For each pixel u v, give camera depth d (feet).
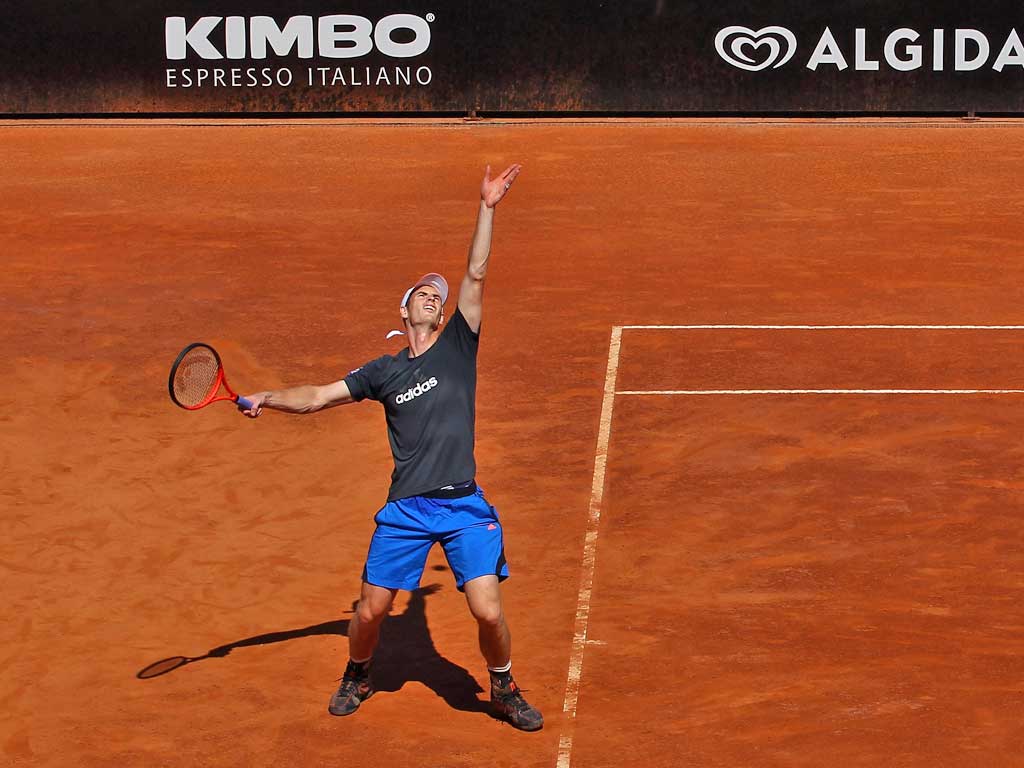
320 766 78.28
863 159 304.71
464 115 366.02
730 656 89.66
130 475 126.82
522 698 82.48
